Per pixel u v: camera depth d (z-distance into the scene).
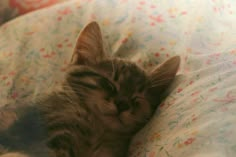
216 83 0.40
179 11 0.51
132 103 0.43
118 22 0.51
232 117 0.34
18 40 0.51
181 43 0.48
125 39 0.49
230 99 0.36
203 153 0.32
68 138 0.41
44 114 0.42
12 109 0.42
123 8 0.52
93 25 0.46
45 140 0.40
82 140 0.42
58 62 0.49
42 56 0.50
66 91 0.44
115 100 0.43
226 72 0.40
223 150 0.31
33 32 0.52
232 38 0.48
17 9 0.59
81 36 0.45
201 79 0.41
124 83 0.44
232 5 0.53
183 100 0.40
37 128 0.41
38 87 0.47
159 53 0.48
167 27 0.50
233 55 0.44
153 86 0.45
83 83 0.44
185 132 0.36
